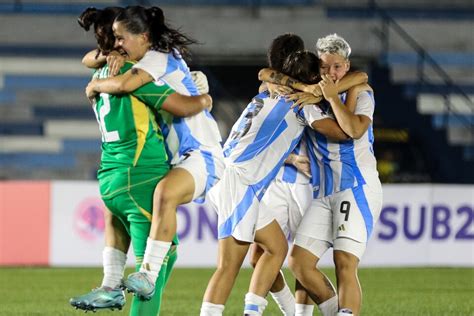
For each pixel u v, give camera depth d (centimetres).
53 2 6412
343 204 2270
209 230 4409
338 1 6444
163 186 1944
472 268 4478
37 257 4488
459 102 6266
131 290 1906
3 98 6203
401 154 5934
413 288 3803
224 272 2245
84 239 4475
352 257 2252
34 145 6097
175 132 2011
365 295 3578
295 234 2406
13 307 3222
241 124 2305
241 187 2248
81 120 6191
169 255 2070
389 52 6281
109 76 1958
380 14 6362
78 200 4481
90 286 3838
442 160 5972
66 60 6303
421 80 6222
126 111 1948
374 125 6028
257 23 6134
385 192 4428
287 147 2262
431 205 4447
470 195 4469
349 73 2327
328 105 2286
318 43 2338
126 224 2056
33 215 4481
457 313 3095
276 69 2323
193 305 3288
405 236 4441
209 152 2030
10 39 6303
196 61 6112
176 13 6350
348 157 2286
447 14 6519
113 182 1986
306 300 2405
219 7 6425
